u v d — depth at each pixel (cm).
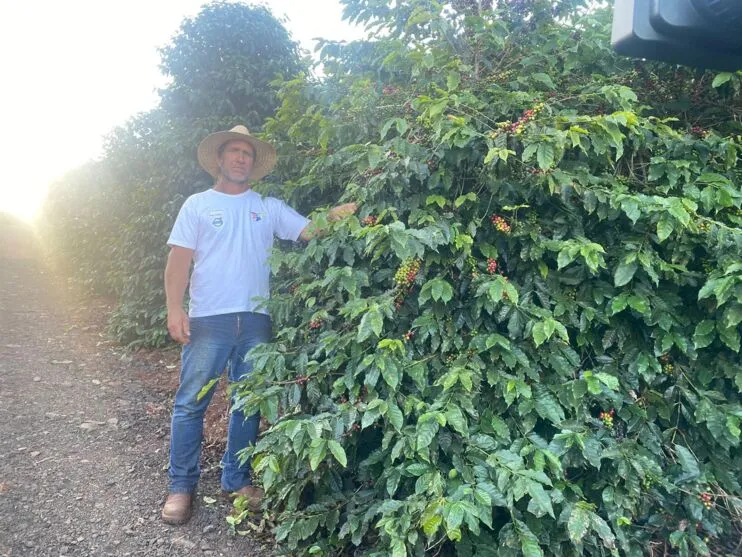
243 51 494
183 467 250
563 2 277
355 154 250
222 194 264
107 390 391
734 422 195
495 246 221
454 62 233
